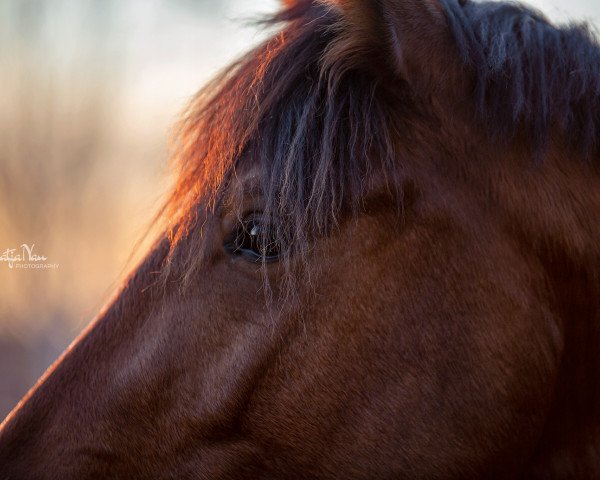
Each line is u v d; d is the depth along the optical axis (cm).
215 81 233
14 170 838
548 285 211
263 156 205
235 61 232
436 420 210
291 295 206
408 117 208
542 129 206
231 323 208
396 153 206
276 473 214
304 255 204
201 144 223
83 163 887
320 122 208
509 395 210
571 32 223
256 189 206
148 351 212
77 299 844
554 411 220
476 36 216
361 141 206
